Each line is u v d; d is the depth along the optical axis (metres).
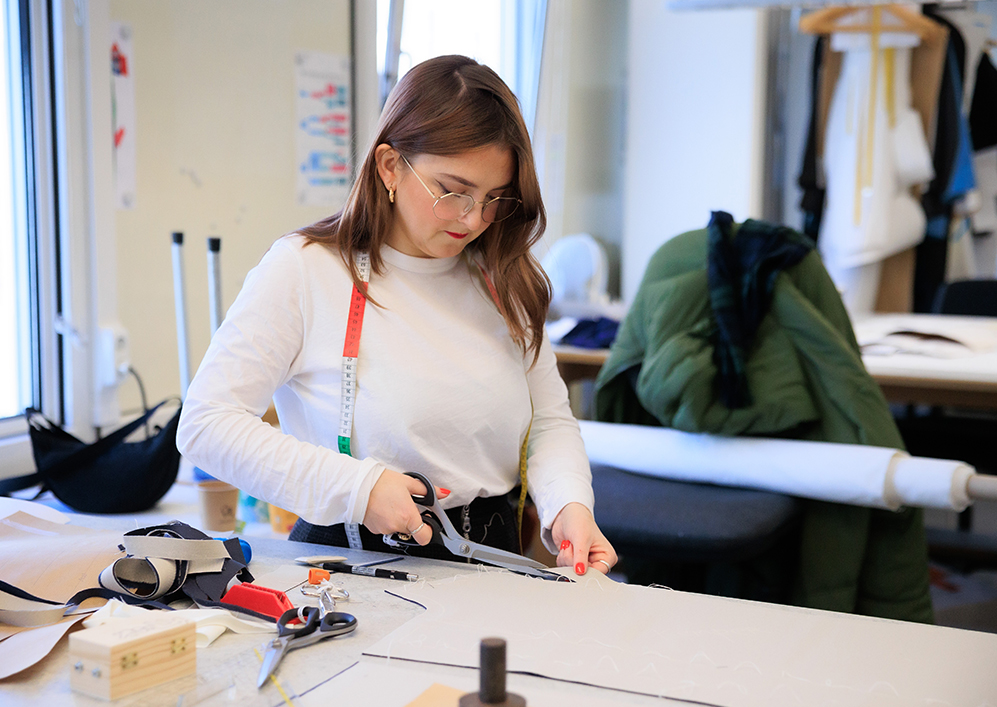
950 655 0.80
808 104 3.85
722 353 1.81
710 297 1.87
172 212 2.02
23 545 0.98
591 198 3.89
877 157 3.51
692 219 3.71
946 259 3.67
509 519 1.23
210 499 1.48
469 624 0.86
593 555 1.09
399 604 0.92
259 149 2.23
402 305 1.15
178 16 1.98
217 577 0.93
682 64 3.65
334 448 1.12
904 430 2.74
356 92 2.53
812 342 1.79
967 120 3.76
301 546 1.14
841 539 1.76
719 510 1.67
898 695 0.72
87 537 1.02
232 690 0.71
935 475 1.59
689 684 0.74
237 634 0.83
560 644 0.81
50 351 1.85
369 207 1.12
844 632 0.86
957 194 3.56
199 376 1.07
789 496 1.76
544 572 1.03
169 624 0.74
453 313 1.18
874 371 2.11
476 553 1.06
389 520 0.99
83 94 1.80
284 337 1.09
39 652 0.75
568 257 3.29
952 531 3.17
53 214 1.82
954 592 2.74
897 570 1.80
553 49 3.44
